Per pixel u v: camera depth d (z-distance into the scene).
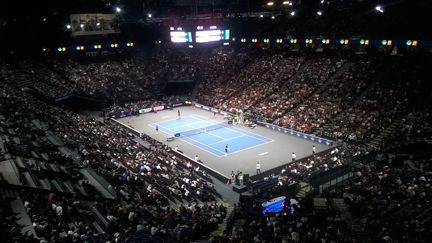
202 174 39.50
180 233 21.42
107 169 33.41
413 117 45.09
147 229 21.45
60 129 41.66
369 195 27.38
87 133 44.22
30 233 18.62
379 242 19.30
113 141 44.31
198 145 49.78
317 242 19.31
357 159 39.44
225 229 24.70
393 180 29.39
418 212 23.12
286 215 25.55
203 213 26.55
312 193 33.56
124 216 23.42
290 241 19.00
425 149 39.16
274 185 35.62
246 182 36.56
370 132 46.03
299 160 43.06
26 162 27.84
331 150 45.38
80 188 27.70
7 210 20.09
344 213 26.06
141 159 38.56
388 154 40.03
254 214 27.45
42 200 22.28
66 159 32.47
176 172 37.25
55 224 19.95
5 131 35.56
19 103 46.94
